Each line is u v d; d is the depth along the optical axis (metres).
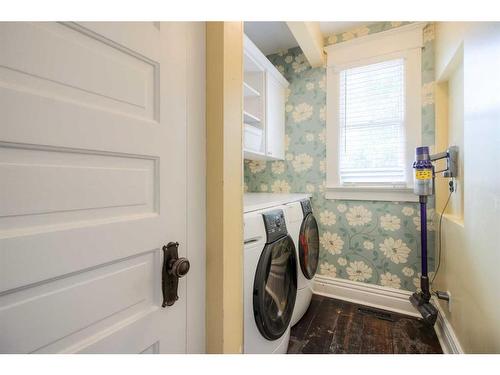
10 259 0.37
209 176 0.78
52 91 0.41
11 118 0.37
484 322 0.94
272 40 2.21
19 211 0.38
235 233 0.83
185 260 0.64
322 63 2.18
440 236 1.67
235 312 0.84
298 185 2.34
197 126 0.75
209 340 0.78
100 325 0.49
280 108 2.27
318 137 2.24
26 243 0.38
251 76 2.03
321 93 2.22
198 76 0.75
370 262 2.02
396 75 1.94
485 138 0.94
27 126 0.38
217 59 0.76
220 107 0.76
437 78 1.71
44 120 0.40
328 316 1.79
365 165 2.06
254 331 1.01
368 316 1.79
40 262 0.40
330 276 2.18
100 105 0.48
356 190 2.06
